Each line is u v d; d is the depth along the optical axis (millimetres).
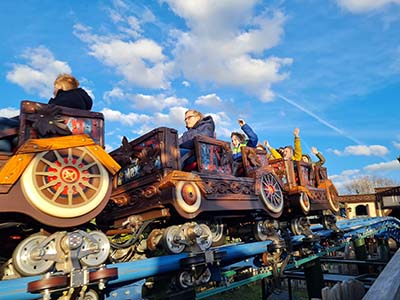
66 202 2717
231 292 13523
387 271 2336
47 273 2434
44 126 2781
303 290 13305
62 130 2891
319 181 7367
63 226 2699
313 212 7434
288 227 6449
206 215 4488
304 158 8266
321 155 8172
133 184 4094
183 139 4605
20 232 3322
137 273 3199
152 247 3852
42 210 2596
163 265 3412
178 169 3795
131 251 4168
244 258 5105
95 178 2930
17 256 2525
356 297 4305
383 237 13562
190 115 5262
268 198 5047
